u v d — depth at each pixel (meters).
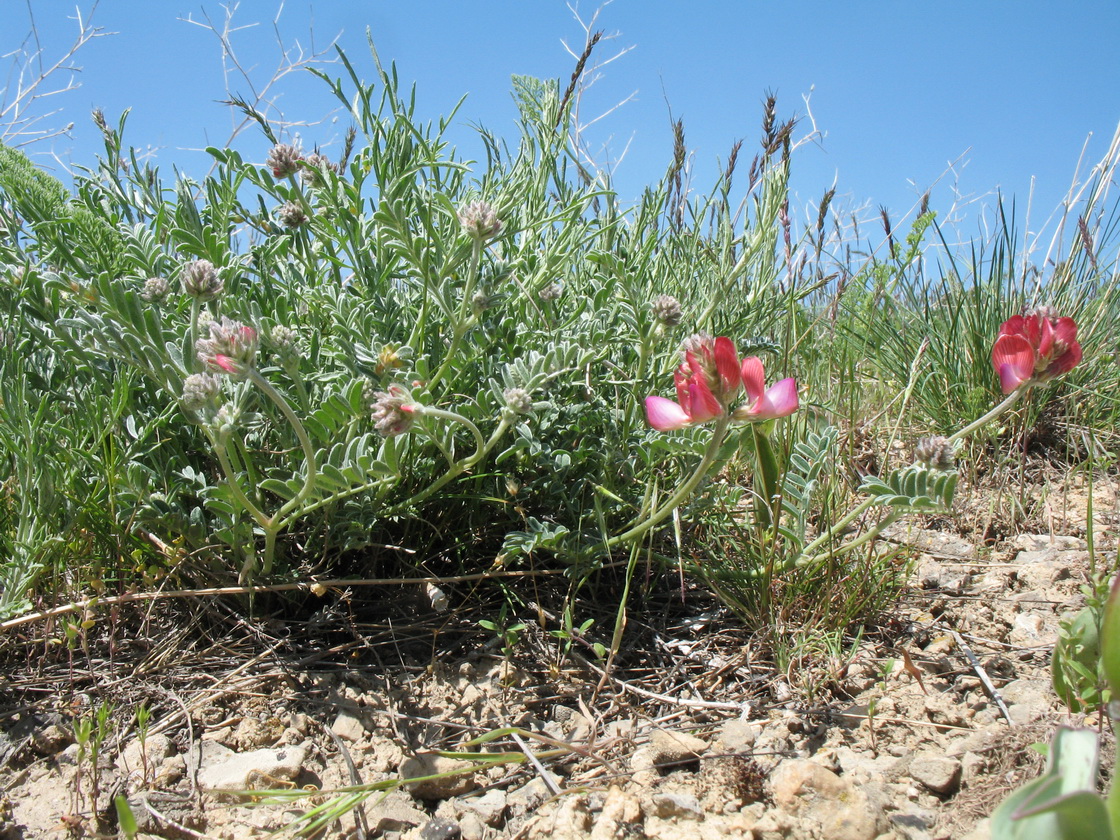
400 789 0.22
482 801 0.22
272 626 0.28
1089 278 0.55
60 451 0.26
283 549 0.28
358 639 0.28
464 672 0.27
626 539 0.27
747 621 0.29
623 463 0.31
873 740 0.24
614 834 0.20
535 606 0.29
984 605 0.31
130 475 0.25
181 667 0.27
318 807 0.20
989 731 0.23
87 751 0.23
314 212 0.33
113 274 0.30
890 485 0.26
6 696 0.25
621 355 0.35
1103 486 0.43
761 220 0.38
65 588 0.28
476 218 0.26
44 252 0.32
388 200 0.29
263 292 0.31
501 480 0.29
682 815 0.21
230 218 0.34
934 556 0.36
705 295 0.39
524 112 0.38
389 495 0.29
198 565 0.28
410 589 0.30
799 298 0.40
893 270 0.45
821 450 0.31
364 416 0.27
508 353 0.32
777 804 0.21
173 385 0.24
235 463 0.26
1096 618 0.22
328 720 0.25
